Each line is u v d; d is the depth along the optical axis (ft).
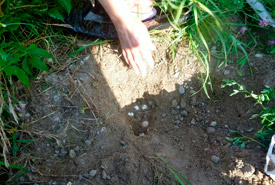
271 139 2.16
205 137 2.43
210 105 2.59
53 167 2.26
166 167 2.24
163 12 2.83
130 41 2.45
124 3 2.33
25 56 2.34
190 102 2.62
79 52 2.68
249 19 2.89
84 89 2.53
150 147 2.38
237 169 2.14
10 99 2.37
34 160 2.28
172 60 2.71
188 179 2.19
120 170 2.21
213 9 2.85
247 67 2.63
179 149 2.39
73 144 2.35
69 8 2.40
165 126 2.56
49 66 2.59
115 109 2.57
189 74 2.67
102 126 2.43
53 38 2.72
